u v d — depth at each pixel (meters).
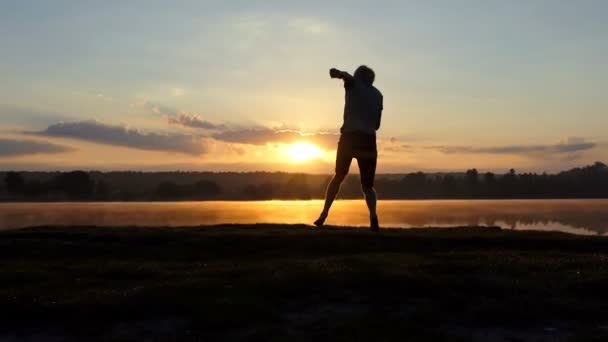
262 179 187.00
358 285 8.12
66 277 9.26
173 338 6.50
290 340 6.27
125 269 9.70
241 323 6.80
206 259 11.42
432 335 6.50
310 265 9.12
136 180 179.88
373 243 12.07
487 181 190.25
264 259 11.23
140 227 14.81
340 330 6.61
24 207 103.31
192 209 90.94
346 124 13.29
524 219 67.88
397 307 7.51
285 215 68.81
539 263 9.70
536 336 6.66
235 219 60.50
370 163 13.29
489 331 6.82
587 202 143.75
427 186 186.50
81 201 154.12
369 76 13.38
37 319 7.11
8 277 9.10
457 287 8.13
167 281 8.62
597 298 7.95
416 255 10.66
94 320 6.98
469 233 13.44
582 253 11.57
